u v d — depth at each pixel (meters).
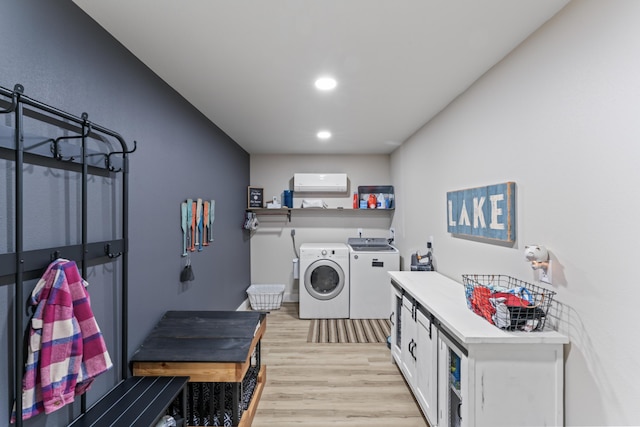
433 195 2.91
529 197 1.60
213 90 2.25
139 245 1.80
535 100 1.54
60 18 1.24
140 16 1.41
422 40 1.61
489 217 1.92
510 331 1.42
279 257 4.67
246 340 1.88
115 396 1.49
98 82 1.46
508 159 1.77
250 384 2.25
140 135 1.81
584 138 1.26
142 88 1.83
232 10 1.36
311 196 4.66
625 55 1.09
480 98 2.06
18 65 1.07
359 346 3.14
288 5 1.33
